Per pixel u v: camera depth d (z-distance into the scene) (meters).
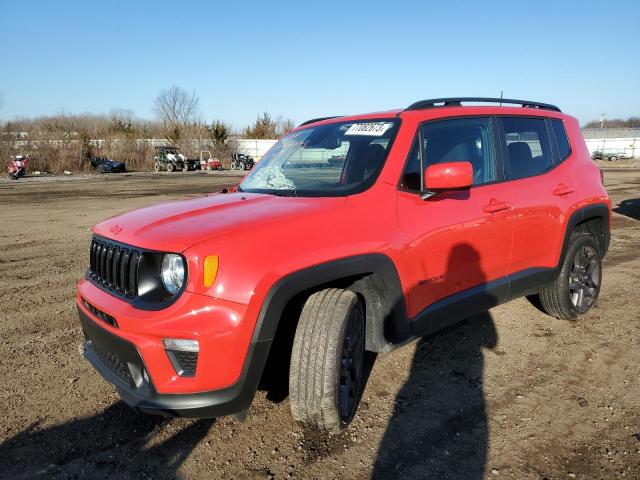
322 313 2.61
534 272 3.93
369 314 3.00
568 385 3.34
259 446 2.70
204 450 2.67
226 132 56.69
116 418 2.99
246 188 3.63
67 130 44.28
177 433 2.83
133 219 2.88
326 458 2.60
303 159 3.51
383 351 3.00
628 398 3.16
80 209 13.96
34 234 9.68
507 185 3.72
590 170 4.55
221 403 2.35
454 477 2.45
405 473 2.47
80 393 3.30
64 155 38.81
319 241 2.58
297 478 2.45
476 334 4.20
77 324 4.62
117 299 2.58
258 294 2.34
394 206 2.98
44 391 3.33
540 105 4.49
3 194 19.38
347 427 2.84
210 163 45.47
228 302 2.31
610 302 5.03
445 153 3.42
